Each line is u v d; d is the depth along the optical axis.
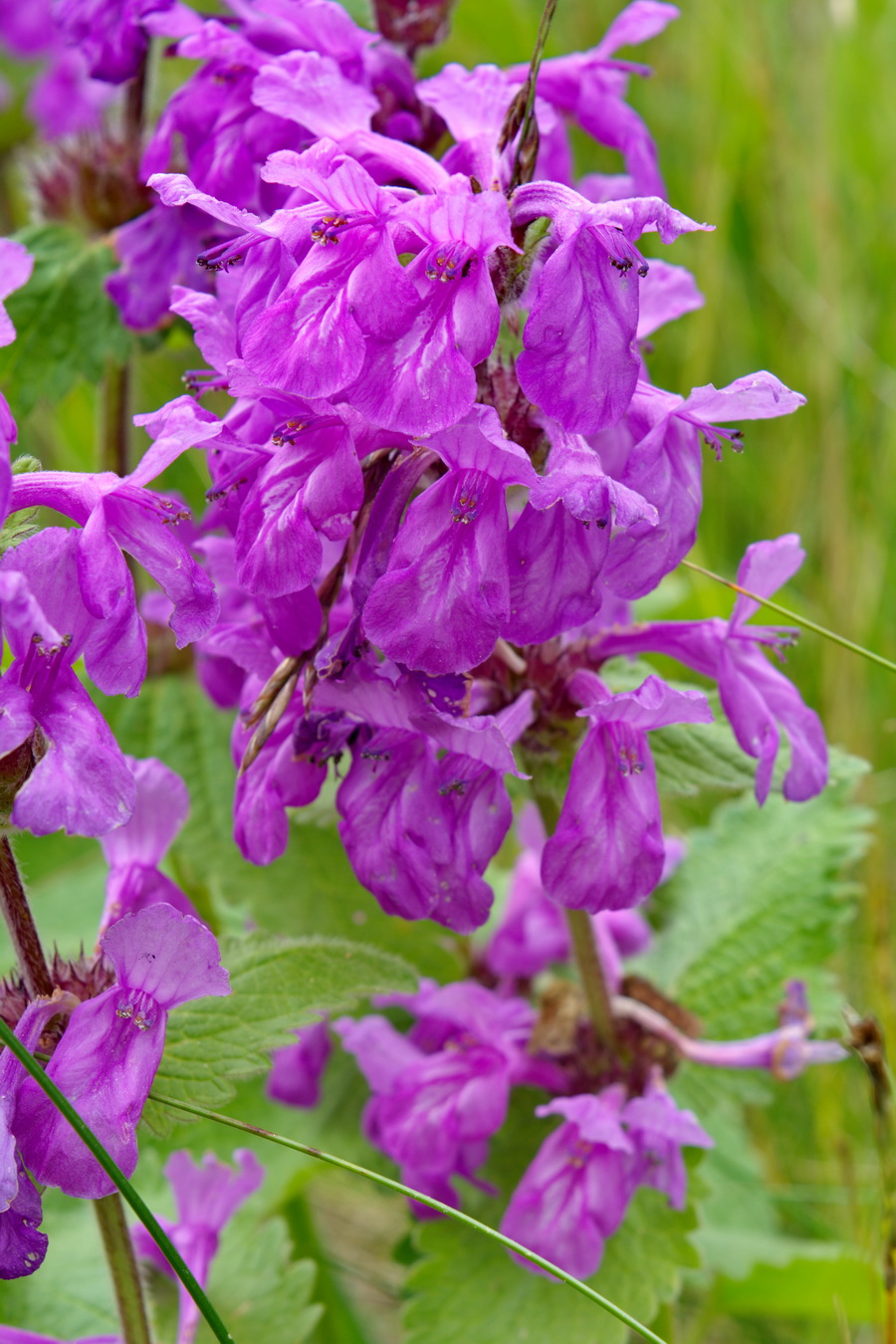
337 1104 0.59
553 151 0.54
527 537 0.48
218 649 0.51
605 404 0.47
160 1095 0.49
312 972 0.50
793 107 0.87
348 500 0.48
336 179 0.47
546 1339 0.54
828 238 0.79
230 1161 0.58
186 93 0.54
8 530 0.47
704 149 0.82
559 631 0.48
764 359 0.83
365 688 0.48
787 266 0.83
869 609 0.71
